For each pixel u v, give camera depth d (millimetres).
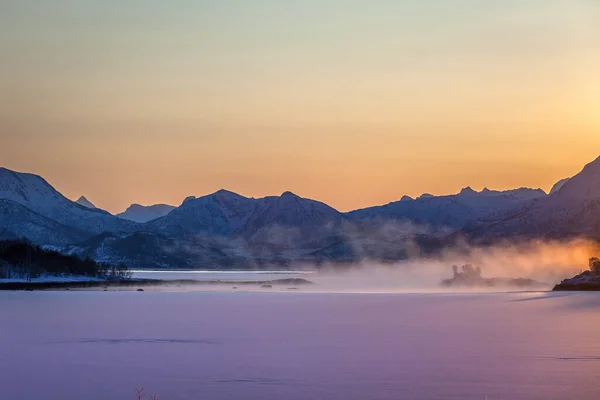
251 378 73812
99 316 148500
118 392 68375
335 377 73938
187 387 69812
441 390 67500
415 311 162125
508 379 71625
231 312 162500
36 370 79125
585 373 74000
